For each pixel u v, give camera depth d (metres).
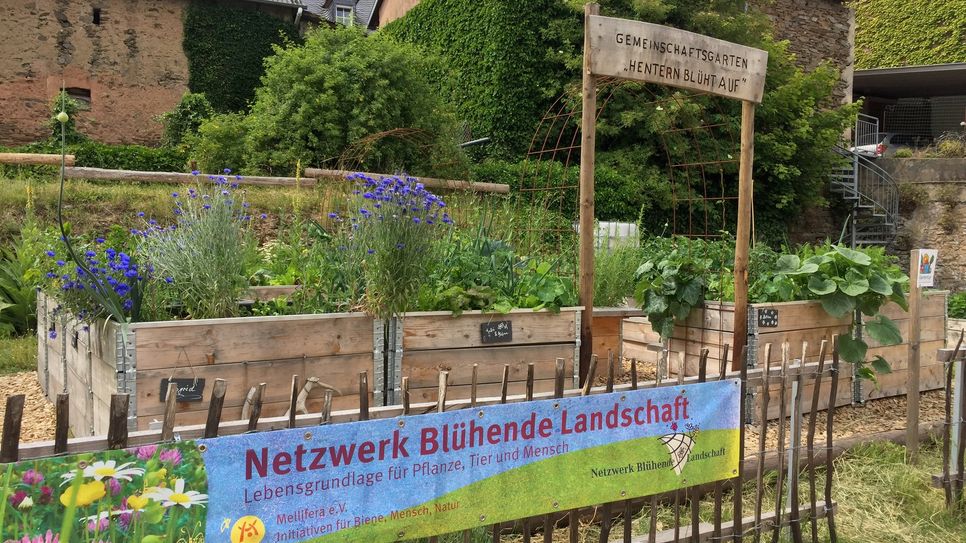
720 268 5.97
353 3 22.78
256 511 2.02
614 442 2.70
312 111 12.02
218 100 18.27
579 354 4.46
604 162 14.43
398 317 3.85
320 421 2.32
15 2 16.25
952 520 3.72
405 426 2.26
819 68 15.89
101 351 3.57
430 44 16.95
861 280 5.23
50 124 14.77
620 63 4.20
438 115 12.83
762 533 3.34
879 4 24.73
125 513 1.84
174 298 3.83
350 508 2.17
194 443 1.92
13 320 7.16
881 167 17.42
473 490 2.39
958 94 23.50
